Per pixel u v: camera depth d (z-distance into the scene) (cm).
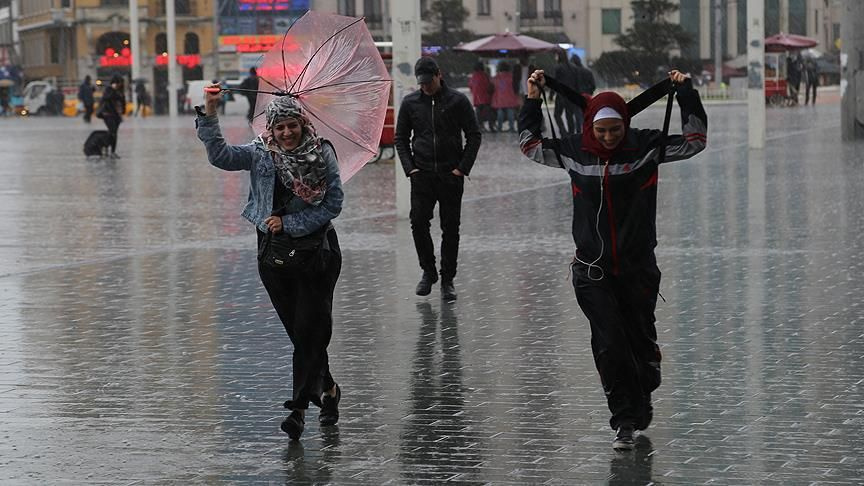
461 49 6638
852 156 3669
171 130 6344
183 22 11800
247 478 846
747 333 1298
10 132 6519
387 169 3650
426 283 1538
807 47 7844
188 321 1408
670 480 827
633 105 908
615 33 12375
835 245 1906
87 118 7638
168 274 1744
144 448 919
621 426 897
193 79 11825
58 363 1202
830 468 846
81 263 1853
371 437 943
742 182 2945
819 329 1312
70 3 12175
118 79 4234
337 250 948
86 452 909
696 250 1880
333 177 927
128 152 4553
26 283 1678
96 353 1246
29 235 2194
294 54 965
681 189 2816
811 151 3906
